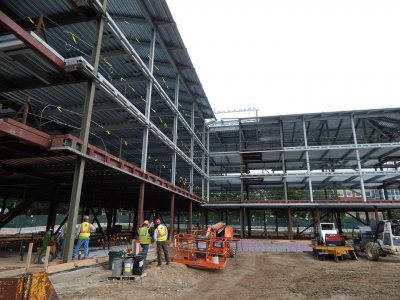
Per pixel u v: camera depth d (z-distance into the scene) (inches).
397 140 1373.0
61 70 474.3
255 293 395.2
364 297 371.6
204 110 1305.4
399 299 361.7
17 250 644.1
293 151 1293.1
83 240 515.8
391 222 758.5
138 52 904.3
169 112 1003.9
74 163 523.2
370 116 1244.5
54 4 546.3
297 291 405.4
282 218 2251.5
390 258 788.0
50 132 872.3
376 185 1539.1
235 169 1713.8
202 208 1387.8
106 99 715.4
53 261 465.7
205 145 1449.3
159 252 532.4
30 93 678.5
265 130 1453.0
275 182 1445.6
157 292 378.0
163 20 770.8
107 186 799.7
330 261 743.1
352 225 2143.2
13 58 449.7
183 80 1060.5
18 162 522.0
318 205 1116.5
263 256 848.3
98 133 952.9
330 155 1365.7
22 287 214.4
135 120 797.2
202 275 517.0
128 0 682.2
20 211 652.1
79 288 366.3
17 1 540.7
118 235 963.3
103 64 741.9
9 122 363.9
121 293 352.8
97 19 553.3
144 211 1697.8
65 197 999.0
